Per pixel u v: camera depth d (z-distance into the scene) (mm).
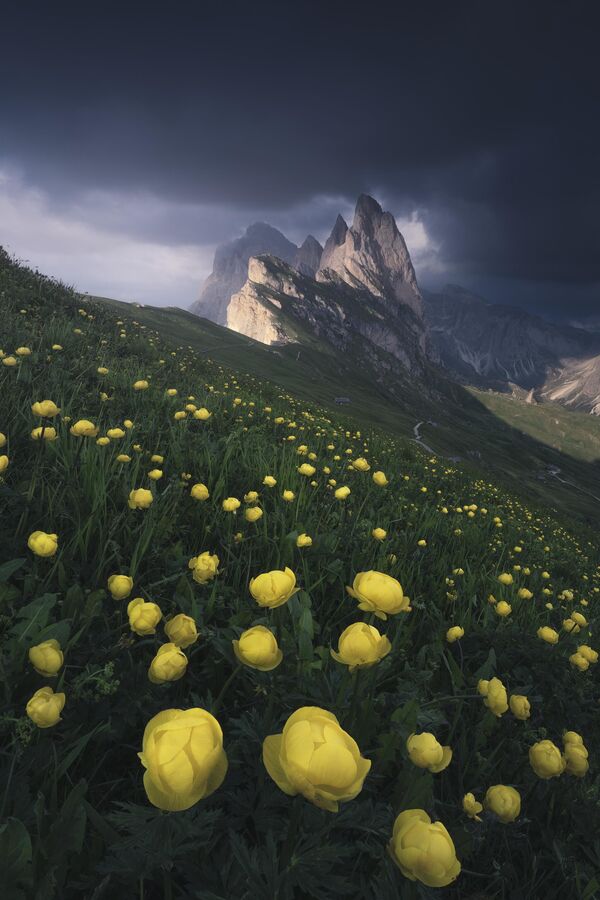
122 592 2135
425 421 173875
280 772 1030
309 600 2742
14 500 3025
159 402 6922
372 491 6594
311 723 1033
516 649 3352
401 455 14203
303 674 2135
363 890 1392
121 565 2891
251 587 1635
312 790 958
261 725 1740
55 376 6223
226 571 3180
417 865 1089
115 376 7656
